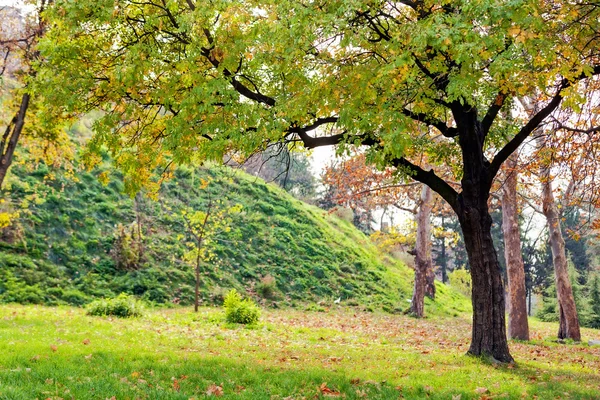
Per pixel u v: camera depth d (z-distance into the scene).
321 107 9.55
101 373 8.06
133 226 28.38
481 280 11.79
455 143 13.13
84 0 9.38
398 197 30.50
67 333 12.35
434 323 27.02
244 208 37.03
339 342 15.45
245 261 31.66
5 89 16.70
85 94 10.62
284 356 11.28
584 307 43.84
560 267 21.67
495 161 11.66
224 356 10.67
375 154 9.10
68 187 29.69
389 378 9.09
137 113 11.20
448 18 8.05
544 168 15.36
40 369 7.94
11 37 15.52
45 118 11.08
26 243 24.56
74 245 26.06
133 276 25.84
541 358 14.20
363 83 8.89
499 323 11.79
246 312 18.14
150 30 10.18
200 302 25.81
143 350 10.68
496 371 10.36
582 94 11.37
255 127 10.08
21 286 21.67
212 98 9.34
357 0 8.54
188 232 31.52
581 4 9.09
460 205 11.80
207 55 10.21
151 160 11.09
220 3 8.91
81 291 23.33
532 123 11.37
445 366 10.76
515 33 7.61
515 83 9.17
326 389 7.95
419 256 30.36
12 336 11.13
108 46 10.84
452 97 8.57
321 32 9.12
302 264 33.50
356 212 55.91
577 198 16.95
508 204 20.70
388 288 35.22
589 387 9.34
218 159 9.76
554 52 8.43
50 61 10.83
